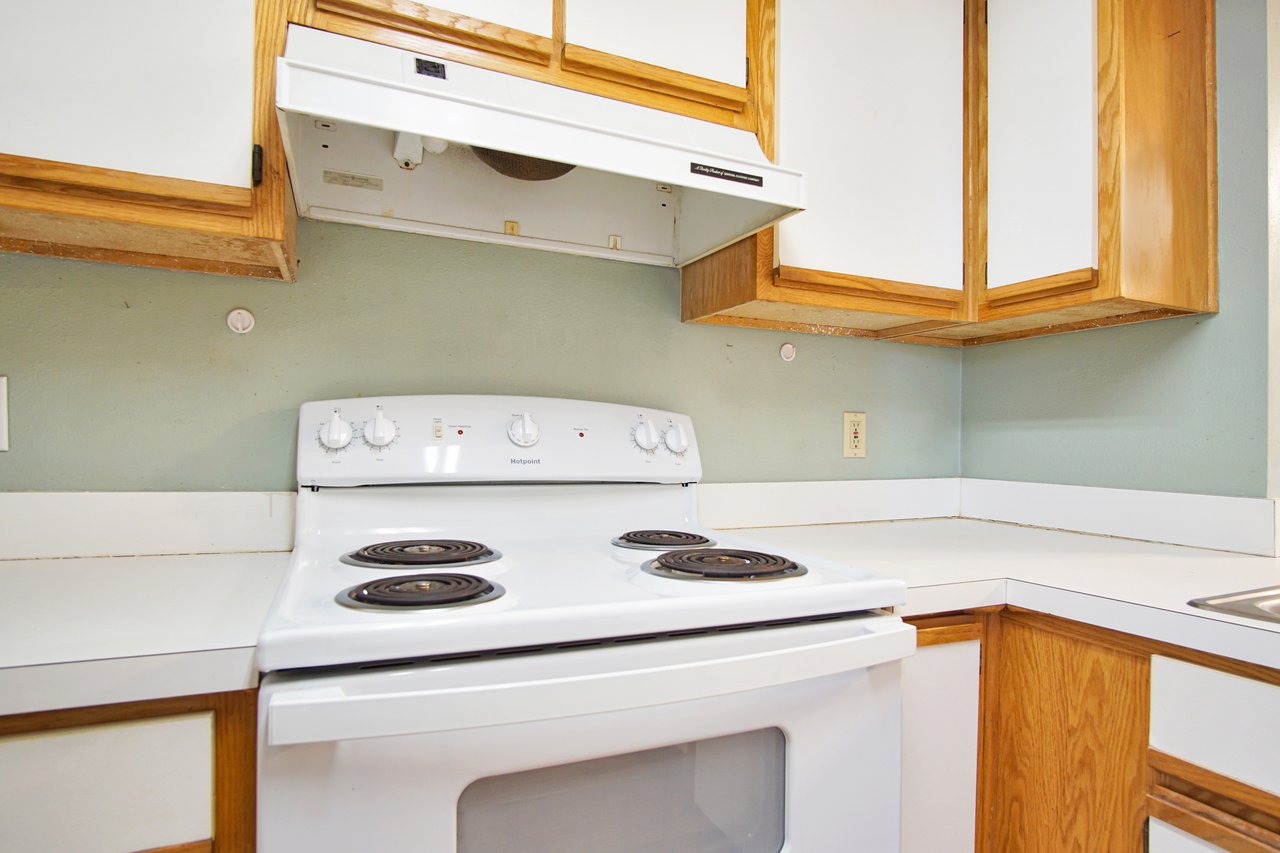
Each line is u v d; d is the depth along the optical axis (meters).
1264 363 1.16
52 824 0.56
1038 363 1.53
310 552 0.93
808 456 1.52
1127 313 1.28
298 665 0.56
